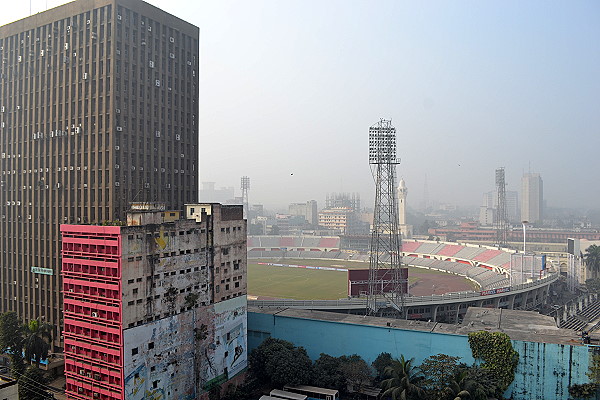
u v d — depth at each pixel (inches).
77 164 3853.3
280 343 3599.9
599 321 5585.6
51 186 4008.4
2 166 4404.5
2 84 4397.1
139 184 3875.5
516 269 7185.0
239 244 3587.6
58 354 3816.4
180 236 2999.5
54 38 4030.5
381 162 5315.0
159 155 4084.6
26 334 3410.4
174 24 4284.0
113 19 3686.0
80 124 3853.3
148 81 3998.5
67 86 3949.3
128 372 2603.3
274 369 3326.8
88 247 2736.2
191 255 3090.6
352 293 5615.2
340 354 3782.0
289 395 3159.5
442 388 2856.8
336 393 3184.1
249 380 3572.8
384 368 3358.8
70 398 2812.5
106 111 3698.3
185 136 4397.1
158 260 2824.8
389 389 2878.9
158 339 2812.5
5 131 4382.4
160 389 2817.4
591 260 7568.9
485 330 3548.2
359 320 3890.3
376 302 5172.2
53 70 4037.9
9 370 3518.7
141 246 2706.7
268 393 3373.5
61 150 3966.5
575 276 7726.4
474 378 2874.0
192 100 4503.0
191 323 3073.3
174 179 4264.3
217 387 3218.5
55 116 4020.7
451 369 2947.8
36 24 4143.7
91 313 2716.5
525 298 6250.0
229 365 3415.4
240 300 3580.2
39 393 2974.9
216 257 3319.4
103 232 2657.5
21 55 4261.8
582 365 3056.1
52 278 3932.1
